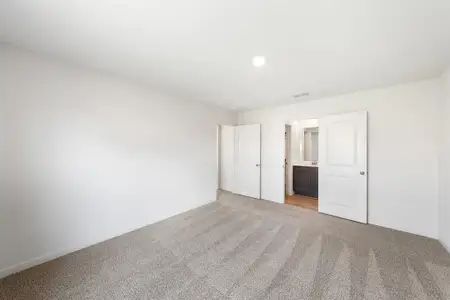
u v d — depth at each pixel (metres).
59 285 1.70
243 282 1.73
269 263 2.02
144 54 2.01
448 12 1.32
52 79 2.10
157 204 3.18
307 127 5.17
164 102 3.26
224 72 2.43
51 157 2.11
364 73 2.41
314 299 1.54
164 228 2.91
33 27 1.56
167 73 2.50
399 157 2.79
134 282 1.74
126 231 2.77
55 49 1.92
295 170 5.04
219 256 2.15
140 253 2.22
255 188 4.61
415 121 2.67
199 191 3.98
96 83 2.44
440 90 2.46
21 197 1.93
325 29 1.55
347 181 3.23
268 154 4.44
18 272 1.88
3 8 1.32
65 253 2.20
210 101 3.88
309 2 1.25
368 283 1.71
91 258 2.12
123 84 2.71
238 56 2.02
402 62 2.10
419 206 2.65
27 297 1.57
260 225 3.02
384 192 2.92
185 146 3.66
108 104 2.56
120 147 2.70
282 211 3.69
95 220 2.46
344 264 1.99
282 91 3.18
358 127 3.09
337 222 3.13
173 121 3.42
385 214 2.92
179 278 1.79
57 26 1.55
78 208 2.31
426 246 2.34
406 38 1.65
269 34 1.63
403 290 1.62
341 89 3.03
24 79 1.92
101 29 1.58
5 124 1.83
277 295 1.58
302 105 3.86
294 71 2.37
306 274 1.84
